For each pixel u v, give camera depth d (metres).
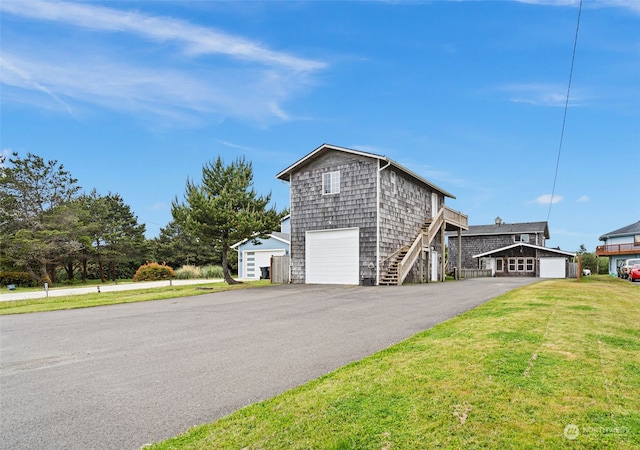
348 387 3.78
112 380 4.55
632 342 5.13
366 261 17.06
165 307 11.09
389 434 2.81
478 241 38.06
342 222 17.91
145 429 3.24
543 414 3.05
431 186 22.41
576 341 5.11
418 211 21.11
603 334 5.56
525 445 2.62
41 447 2.97
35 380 4.63
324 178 18.67
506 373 3.93
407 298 11.40
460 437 2.73
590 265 45.19
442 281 20.69
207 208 17.50
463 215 25.27
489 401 3.29
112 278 36.97
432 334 5.98
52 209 28.70
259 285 17.80
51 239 26.56
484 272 31.91
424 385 3.70
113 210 39.09
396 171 18.86
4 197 27.03
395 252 18.11
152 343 6.47
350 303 10.70
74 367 5.16
